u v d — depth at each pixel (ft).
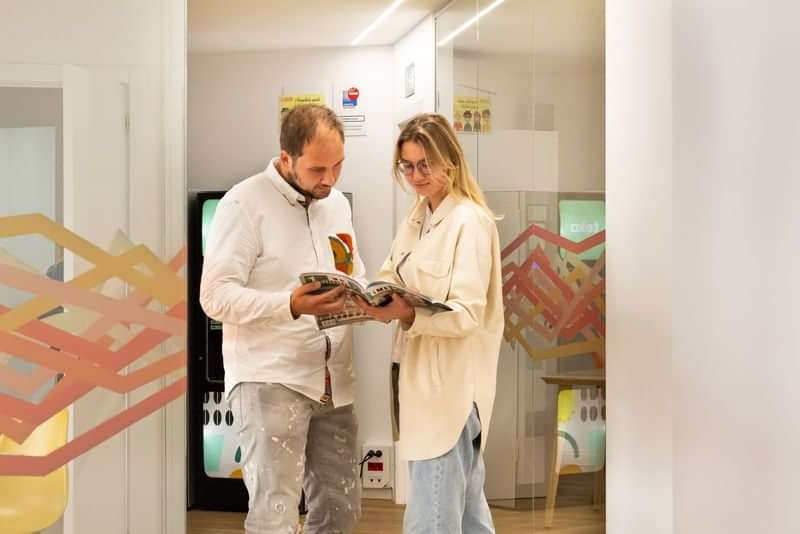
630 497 10.11
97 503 8.73
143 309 8.88
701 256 9.56
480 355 9.50
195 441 16.52
